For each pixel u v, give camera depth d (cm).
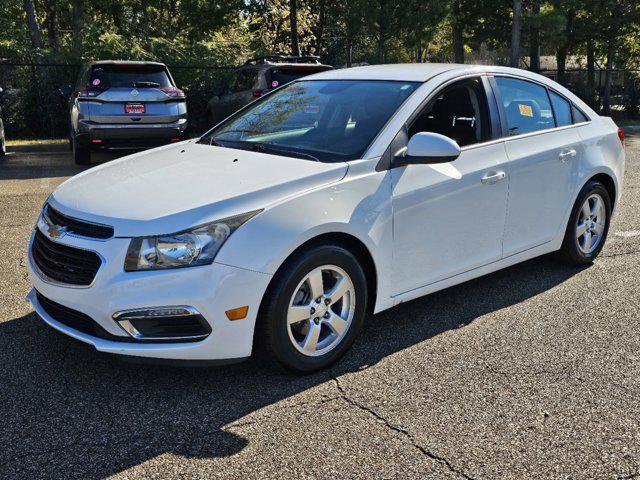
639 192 853
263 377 344
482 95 437
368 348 382
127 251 304
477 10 2641
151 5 2181
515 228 453
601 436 293
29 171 992
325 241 342
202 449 280
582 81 2497
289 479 260
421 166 384
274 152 389
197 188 335
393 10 1762
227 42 2350
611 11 2358
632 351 381
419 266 391
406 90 411
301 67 1164
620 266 537
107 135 1007
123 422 300
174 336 309
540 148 461
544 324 419
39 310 350
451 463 272
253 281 311
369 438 289
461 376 348
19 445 281
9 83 1495
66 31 2486
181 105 1052
